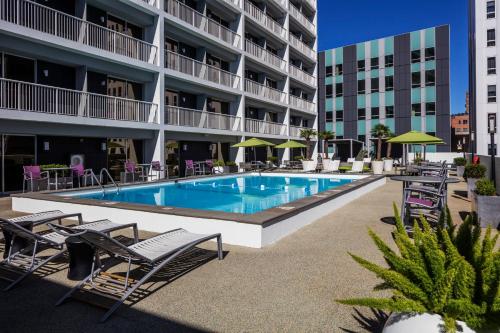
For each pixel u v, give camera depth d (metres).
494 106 38.81
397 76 44.19
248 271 4.73
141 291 4.05
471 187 11.48
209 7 24.69
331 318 3.42
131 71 18.02
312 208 7.95
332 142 44.09
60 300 3.72
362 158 31.56
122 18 18.23
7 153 13.86
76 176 14.73
